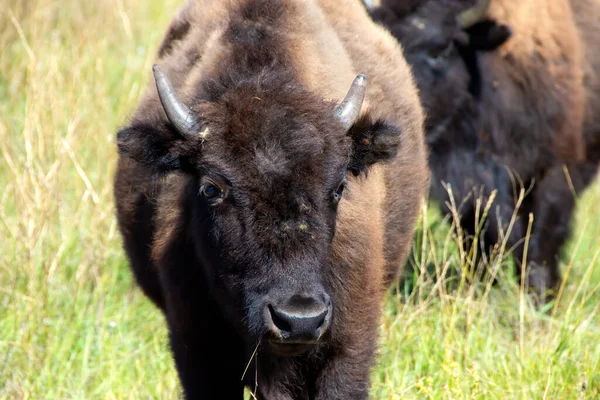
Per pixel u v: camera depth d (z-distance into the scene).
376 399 21.41
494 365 22.75
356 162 17.55
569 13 31.58
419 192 22.00
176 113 16.55
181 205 17.94
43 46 35.56
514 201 30.25
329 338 17.02
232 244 16.02
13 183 26.98
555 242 30.47
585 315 26.00
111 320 24.66
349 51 20.77
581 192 32.03
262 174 15.71
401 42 29.58
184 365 18.23
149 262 19.91
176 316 18.14
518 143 30.30
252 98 16.38
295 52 18.11
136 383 22.02
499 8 29.89
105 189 28.47
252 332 15.77
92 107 32.28
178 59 19.66
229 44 18.09
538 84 30.09
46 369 21.97
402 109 21.66
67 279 26.47
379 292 18.64
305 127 16.03
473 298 26.56
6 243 26.53
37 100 29.33
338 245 17.39
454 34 29.72
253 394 18.17
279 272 15.52
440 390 21.25
